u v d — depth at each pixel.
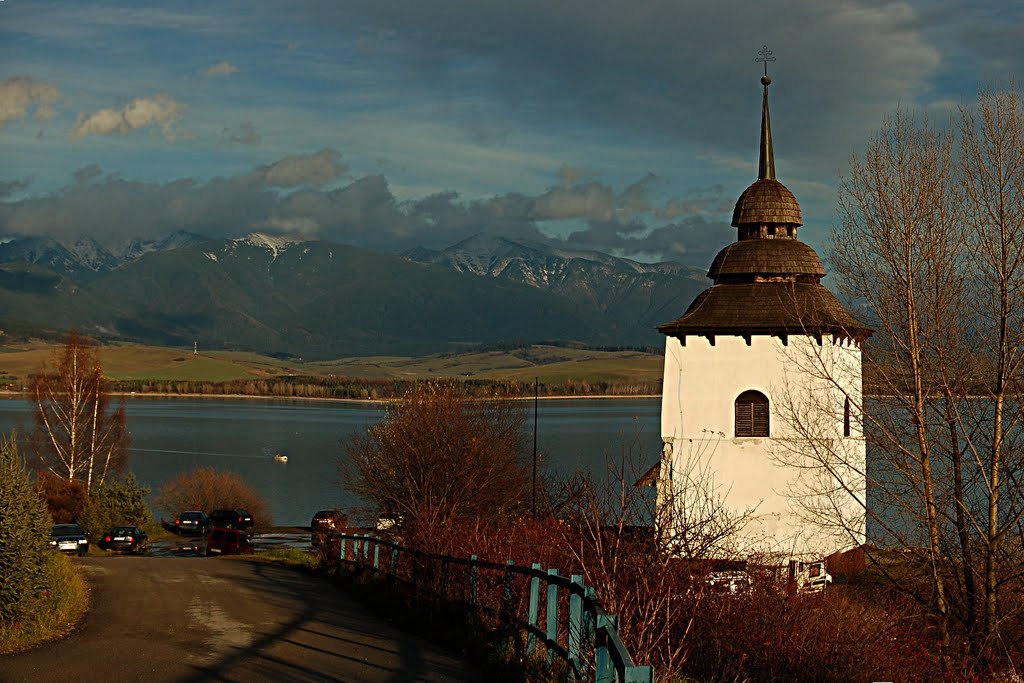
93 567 31.38
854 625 17.89
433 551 21.00
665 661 13.11
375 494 41.38
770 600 16.14
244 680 13.01
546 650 13.02
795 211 36.91
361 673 13.68
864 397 25.91
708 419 35.06
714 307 35.72
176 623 18.41
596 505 15.12
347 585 27.14
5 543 16.55
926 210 25.16
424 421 40.59
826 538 32.88
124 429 72.19
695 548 16.05
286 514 83.12
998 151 23.91
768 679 15.26
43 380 67.50
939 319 24.59
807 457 32.09
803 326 30.38
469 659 14.94
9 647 15.22
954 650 20.92
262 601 22.66
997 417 23.16
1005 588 22.98
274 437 153.12
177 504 80.12
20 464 17.14
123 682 12.75
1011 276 23.58
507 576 15.30
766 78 37.94
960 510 23.70
